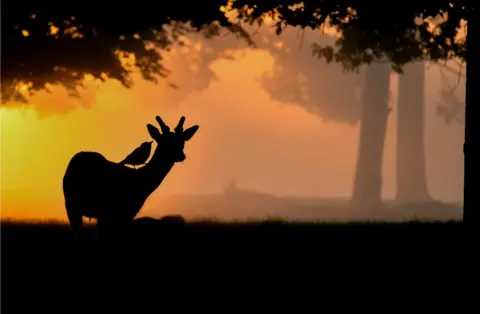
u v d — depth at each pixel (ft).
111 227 77.00
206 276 80.23
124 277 74.74
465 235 96.12
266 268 87.92
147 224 75.25
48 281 76.07
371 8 118.42
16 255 95.14
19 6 149.69
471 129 96.48
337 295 72.02
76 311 63.77
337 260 95.91
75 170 81.30
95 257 76.33
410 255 100.12
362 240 119.34
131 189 76.79
